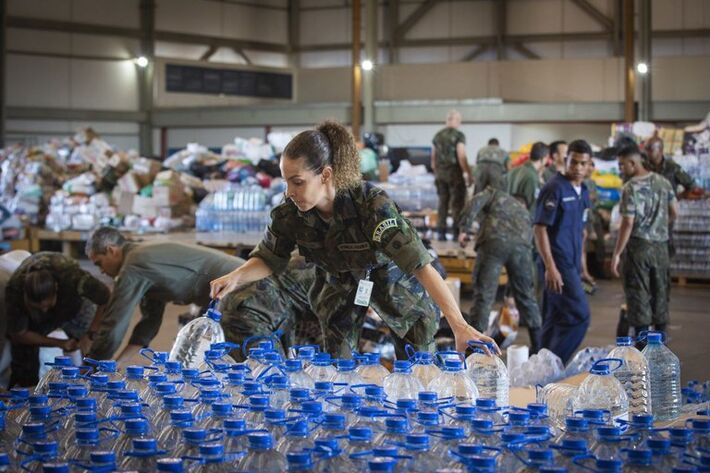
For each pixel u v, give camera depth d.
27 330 5.90
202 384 3.00
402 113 25.41
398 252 3.69
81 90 26.86
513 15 26.14
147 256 5.32
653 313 7.92
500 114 24.67
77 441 2.48
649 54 22.95
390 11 27.00
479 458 2.19
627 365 3.70
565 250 7.12
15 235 17.75
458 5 26.59
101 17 26.95
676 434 2.42
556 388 3.66
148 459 2.35
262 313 5.31
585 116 24.06
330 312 4.05
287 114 26.59
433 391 2.99
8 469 2.50
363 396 2.91
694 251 14.47
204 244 14.02
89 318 6.19
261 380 3.10
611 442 2.42
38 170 19.77
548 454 2.22
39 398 2.94
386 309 4.01
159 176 18.08
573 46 25.61
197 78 27.73
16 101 26.20
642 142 15.70
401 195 16.38
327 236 3.86
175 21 27.62
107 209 18.31
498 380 3.54
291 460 2.17
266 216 16.03
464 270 12.58
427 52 26.86
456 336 3.56
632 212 7.71
